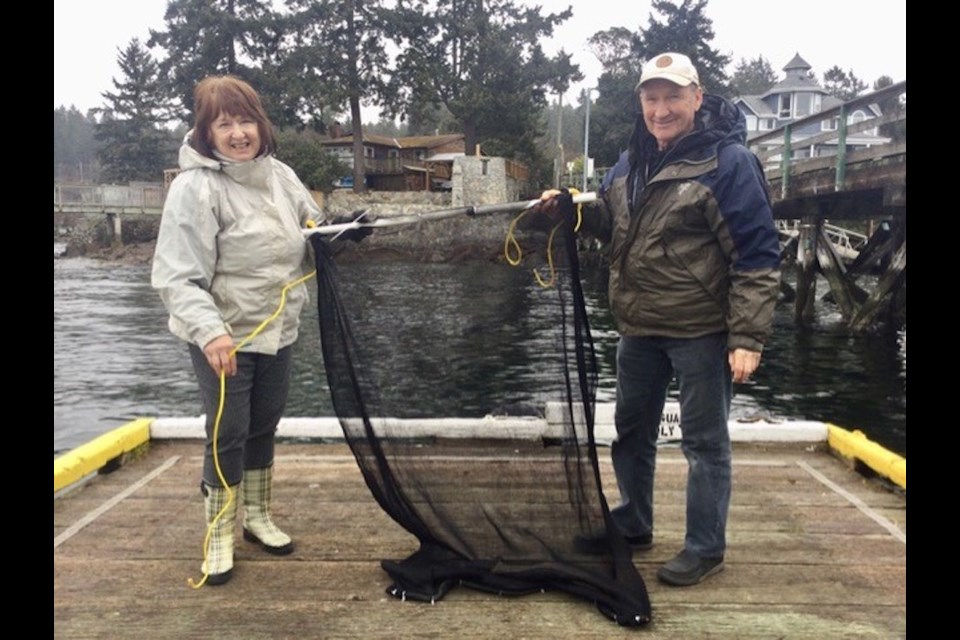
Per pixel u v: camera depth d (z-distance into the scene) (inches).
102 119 2087.8
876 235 669.9
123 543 123.0
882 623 98.0
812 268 660.7
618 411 116.4
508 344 110.3
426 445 112.6
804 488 149.6
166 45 1266.0
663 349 108.7
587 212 111.7
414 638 95.0
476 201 1316.4
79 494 145.9
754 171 98.8
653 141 108.0
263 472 119.5
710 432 106.7
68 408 390.3
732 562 115.8
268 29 1219.9
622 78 1598.2
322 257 112.8
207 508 110.4
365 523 132.1
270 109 1224.8
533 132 1505.9
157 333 637.9
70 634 95.7
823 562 115.6
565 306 107.3
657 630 96.5
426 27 1330.0
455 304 111.9
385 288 113.6
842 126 521.0
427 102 1320.1
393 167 1624.0
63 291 975.6
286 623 98.7
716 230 100.0
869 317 599.8
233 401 106.2
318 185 1334.9
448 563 109.0
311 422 177.9
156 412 382.3
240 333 107.2
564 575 104.2
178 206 101.0
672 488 150.4
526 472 110.4
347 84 1270.9
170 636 95.5
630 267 107.3
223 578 108.7
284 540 119.8
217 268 105.0
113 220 1664.6
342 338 113.3
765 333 98.0
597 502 106.6
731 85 1674.5
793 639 94.4
